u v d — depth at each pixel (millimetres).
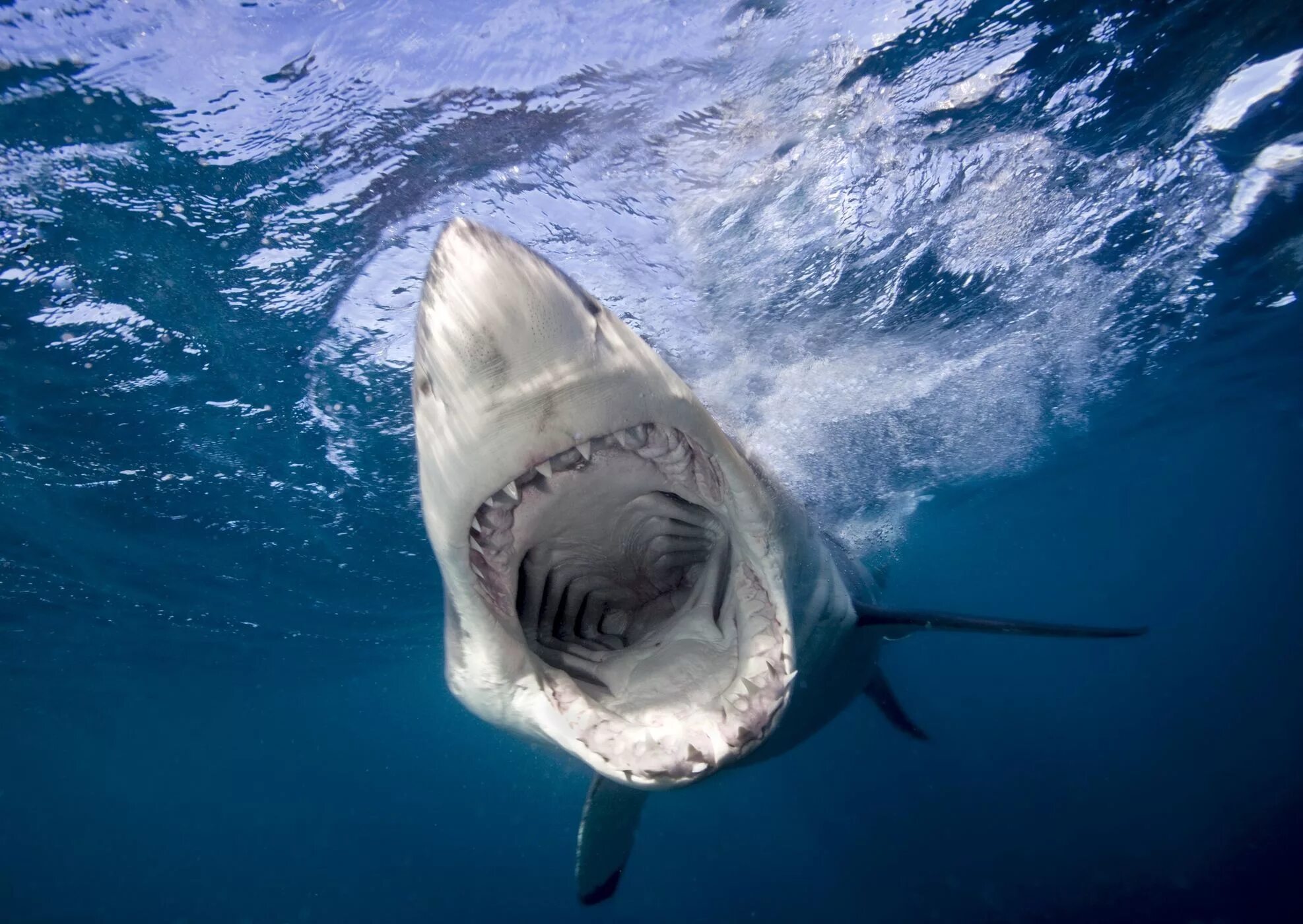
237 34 3840
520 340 1783
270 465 9062
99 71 3900
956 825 35844
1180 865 20344
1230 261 10422
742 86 4754
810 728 5762
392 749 64062
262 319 6109
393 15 3865
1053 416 15984
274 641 19547
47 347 6133
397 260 5594
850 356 9047
